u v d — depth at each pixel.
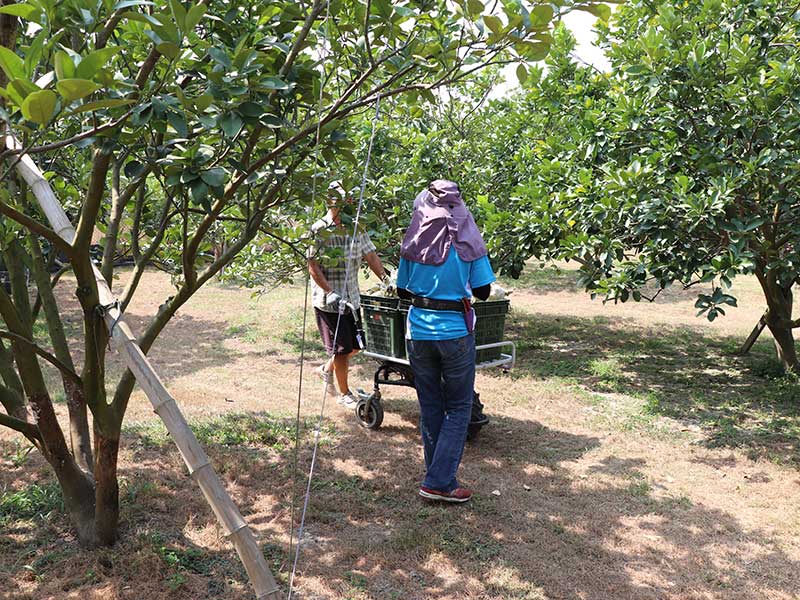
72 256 2.92
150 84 3.00
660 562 3.85
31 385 3.58
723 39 6.41
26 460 4.82
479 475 5.00
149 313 11.24
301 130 3.14
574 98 8.50
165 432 5.48
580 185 6.87
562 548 3.98
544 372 8.08
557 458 5.38
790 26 6.92
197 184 2.76
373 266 5.96
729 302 5.86
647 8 7.73
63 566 3.54
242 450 5.26
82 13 2.11
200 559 3.70
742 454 5.50
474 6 2.58
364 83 3.59
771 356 8.91
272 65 3.14
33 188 3.18
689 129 6.69
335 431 5.81
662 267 6.30
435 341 4.46
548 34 2.64
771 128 6.26
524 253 7.72
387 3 2.97
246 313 11.16
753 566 3.83
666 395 7.18
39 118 1.74
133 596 3.32
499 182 9.56
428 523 4.25
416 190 8.65
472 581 3.62
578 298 13.88
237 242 3.63
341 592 3.48
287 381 7.45
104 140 2.66
